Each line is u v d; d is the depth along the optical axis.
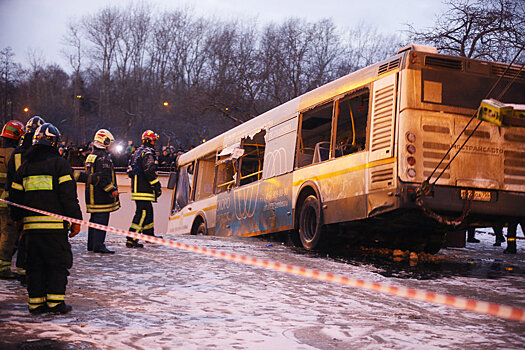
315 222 10.97
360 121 11.13
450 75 9.16
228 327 4.88
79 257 8.59
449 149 8.98
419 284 7.66
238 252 9.95
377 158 9.29
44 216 5.12
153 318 5.12
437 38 19.52
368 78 9.82
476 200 9.02
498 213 9.13
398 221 9.90
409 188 8.77
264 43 38.53
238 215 13.88
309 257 9.92
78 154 23.47
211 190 16.34
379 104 9.45
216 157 15.64
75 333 4.45
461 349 4.42
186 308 5.64
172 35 63.00
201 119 51.16
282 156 12.18
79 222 5.18
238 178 14.19
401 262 9.93
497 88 9.35
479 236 18.25
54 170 5.26
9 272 6.76
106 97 62.19
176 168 18.58
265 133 13.20
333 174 10.34
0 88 56.50
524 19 18.75
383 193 9.09
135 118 59.03
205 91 37.19
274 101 37.06
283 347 4.29
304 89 37.50
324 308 5.98
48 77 65.56
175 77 61.50
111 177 9.12
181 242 10.93
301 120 11.73
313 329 4.93
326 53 39.09
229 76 36.88
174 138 53.44
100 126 58.91
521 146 9.33
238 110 36.75
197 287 6.79
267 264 3.80
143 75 63.38
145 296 6.13
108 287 6.52
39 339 4.22
